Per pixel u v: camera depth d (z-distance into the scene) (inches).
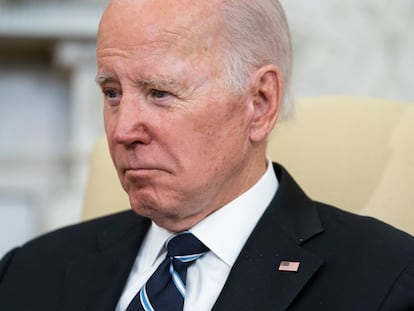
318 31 376.2
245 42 179.3
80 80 400.8
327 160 215.2
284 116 194.1
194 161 175.9
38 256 213.9
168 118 173.8
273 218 188.1
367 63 375.6
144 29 173.0
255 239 185.0
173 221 184.9
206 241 185.8
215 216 186.7
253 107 183.2
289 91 193.3
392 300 172.4
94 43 404.2
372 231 185.6
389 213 204.4
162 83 172.4
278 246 184.1
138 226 207.8
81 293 198.4
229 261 185.5
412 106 215.9
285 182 195.5
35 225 413.4
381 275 175.5
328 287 176.9
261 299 176.7
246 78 179.9
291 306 176.1
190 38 173.8
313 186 214.4
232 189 186.7
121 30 174.4
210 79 175.3
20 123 419.8
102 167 236.4
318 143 217.6
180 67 172.7
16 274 212.2
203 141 176.1
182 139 174.6
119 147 175.9
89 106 398.9
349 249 182.1
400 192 205.3
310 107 223.1
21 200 415.5
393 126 213.0
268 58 183.8
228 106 177.5
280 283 178.4
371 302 172.4
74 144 396.5
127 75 173.9
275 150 221.5
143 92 174.9
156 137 174.1
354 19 376.2
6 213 414.3
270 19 184.7
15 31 405.7
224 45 176.7
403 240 183.5
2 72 419.8
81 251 210.5
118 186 233.0
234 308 176.1
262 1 183.8
